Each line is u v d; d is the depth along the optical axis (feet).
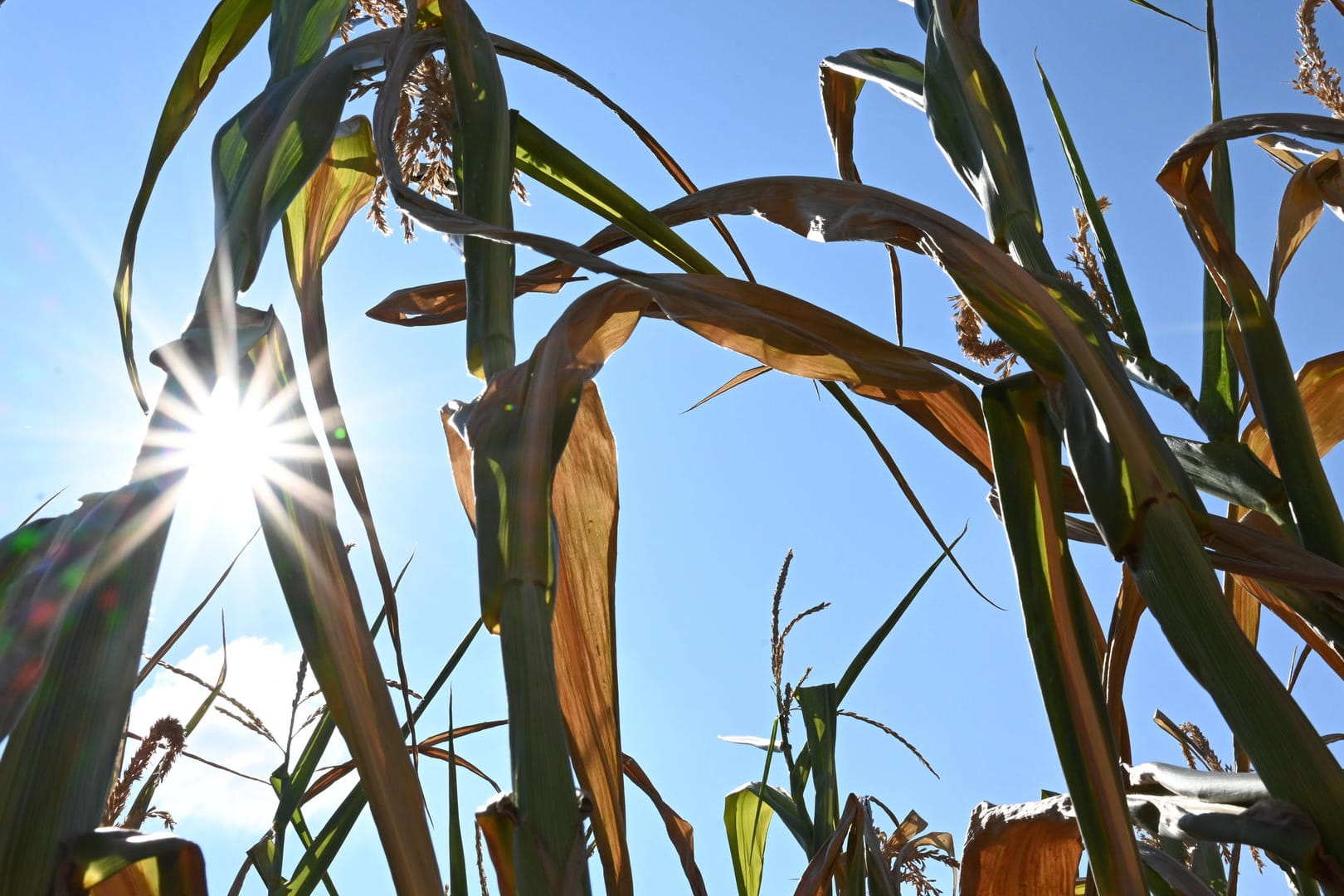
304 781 3.36
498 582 1.99
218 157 2.56
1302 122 3.50
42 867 1.25
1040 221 3.69
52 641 1.36
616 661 2.68
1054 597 2.51
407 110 3.49
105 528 1.49
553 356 2.38
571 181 3.48
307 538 2.07
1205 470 3.54
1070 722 2.36
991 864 3.14
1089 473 2.43
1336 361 4.31
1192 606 2.12
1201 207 3.62
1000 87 3.88
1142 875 2.18
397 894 1.77
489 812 1.86
